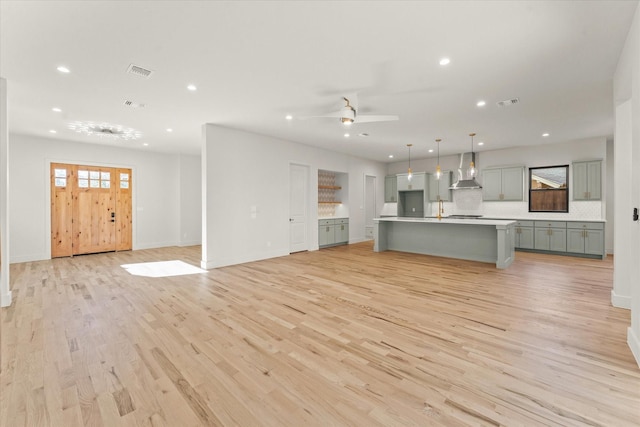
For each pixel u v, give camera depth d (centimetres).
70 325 284
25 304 345
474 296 367
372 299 358
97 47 268
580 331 265
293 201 702
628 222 318
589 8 216
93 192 700
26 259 609
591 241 610
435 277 462
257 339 255
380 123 520
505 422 157
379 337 257
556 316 300
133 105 420
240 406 171
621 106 311
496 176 753
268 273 496
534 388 185
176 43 263
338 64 304
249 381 195
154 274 493
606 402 171
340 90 371
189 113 461
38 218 622
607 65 304
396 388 187
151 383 193
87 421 160
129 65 302
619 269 326
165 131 574
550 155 693
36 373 204
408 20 232
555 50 276
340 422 158
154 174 798
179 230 831
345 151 800
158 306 337
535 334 260
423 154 838
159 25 236
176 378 199
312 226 738
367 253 698
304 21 233
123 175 748
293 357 225
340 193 869
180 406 171
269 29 244
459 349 235
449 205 859
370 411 167
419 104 421
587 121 505
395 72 322
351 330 271
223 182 551
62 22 230
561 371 203
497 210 773
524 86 358
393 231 740
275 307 332
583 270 505
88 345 244
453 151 793
